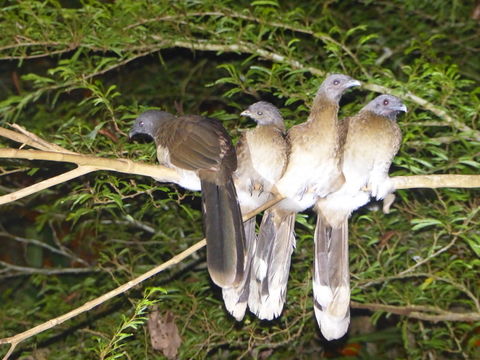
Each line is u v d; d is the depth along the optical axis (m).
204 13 11.32
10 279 15.46
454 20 13.40
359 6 14.12
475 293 11.63
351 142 9.20
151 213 12.70
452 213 10.39
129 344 11.71
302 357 13.41
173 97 14.11
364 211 11.34
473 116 10.70
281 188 9.24
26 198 13.85
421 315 11.45
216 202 8.61
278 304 9.44
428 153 11.72
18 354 12.59
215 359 12.33
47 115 13.09
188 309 11.73
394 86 11.23
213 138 8.94
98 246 14.17
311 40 13.27
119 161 8.43
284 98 12.88
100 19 11.27
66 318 7.88
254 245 9.49
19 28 10.91
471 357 12.09
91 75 10.88
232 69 10.68
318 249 9.59
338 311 9.46
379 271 11.51
